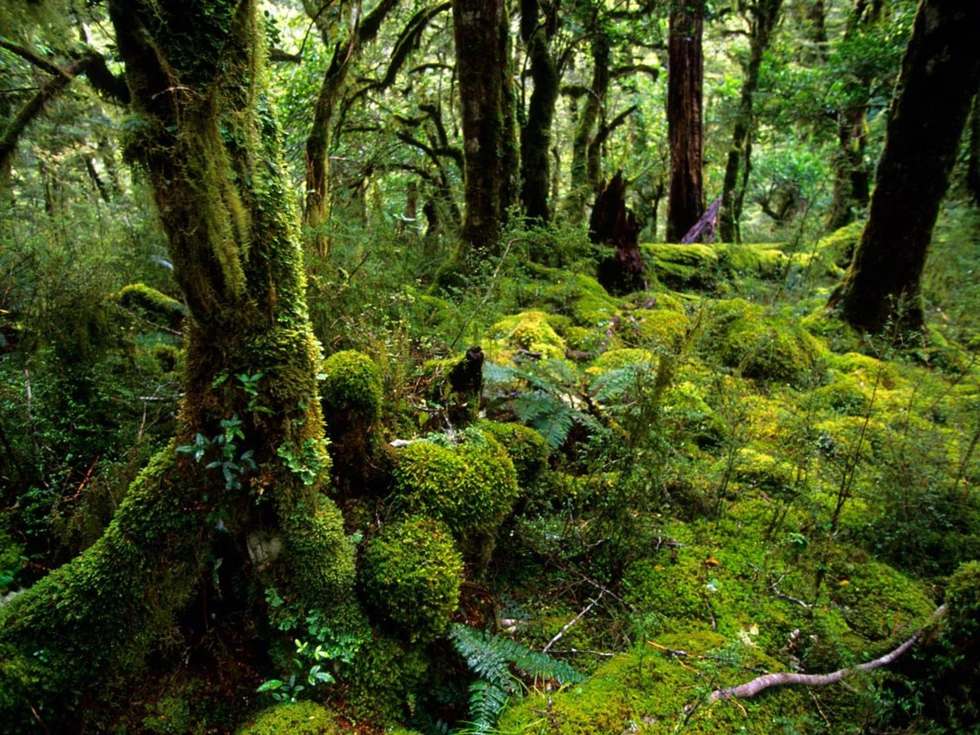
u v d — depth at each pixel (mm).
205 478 2041
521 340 4766
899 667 2295
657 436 2807
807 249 9703
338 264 4543
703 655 2275
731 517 3322
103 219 5809
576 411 3387
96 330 3229
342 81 6211
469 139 6793
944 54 5828
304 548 2141
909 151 6250
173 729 1951
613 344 5172
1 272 3727
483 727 1894
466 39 6609
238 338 1955
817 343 6117
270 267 1967
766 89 13938
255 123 1848
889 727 2041
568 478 3293
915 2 10047
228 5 1710
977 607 2096
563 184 14742
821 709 2125
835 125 12773
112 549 1982
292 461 2055
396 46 8953
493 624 2467
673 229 13250
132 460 2650
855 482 3459
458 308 4715
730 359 5340
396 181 9148
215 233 1760
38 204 5641
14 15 1639
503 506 2666
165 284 5547
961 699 2061
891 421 3988
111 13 1600
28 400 2887
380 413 2576
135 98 1714
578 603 2727
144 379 3518
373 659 2121
